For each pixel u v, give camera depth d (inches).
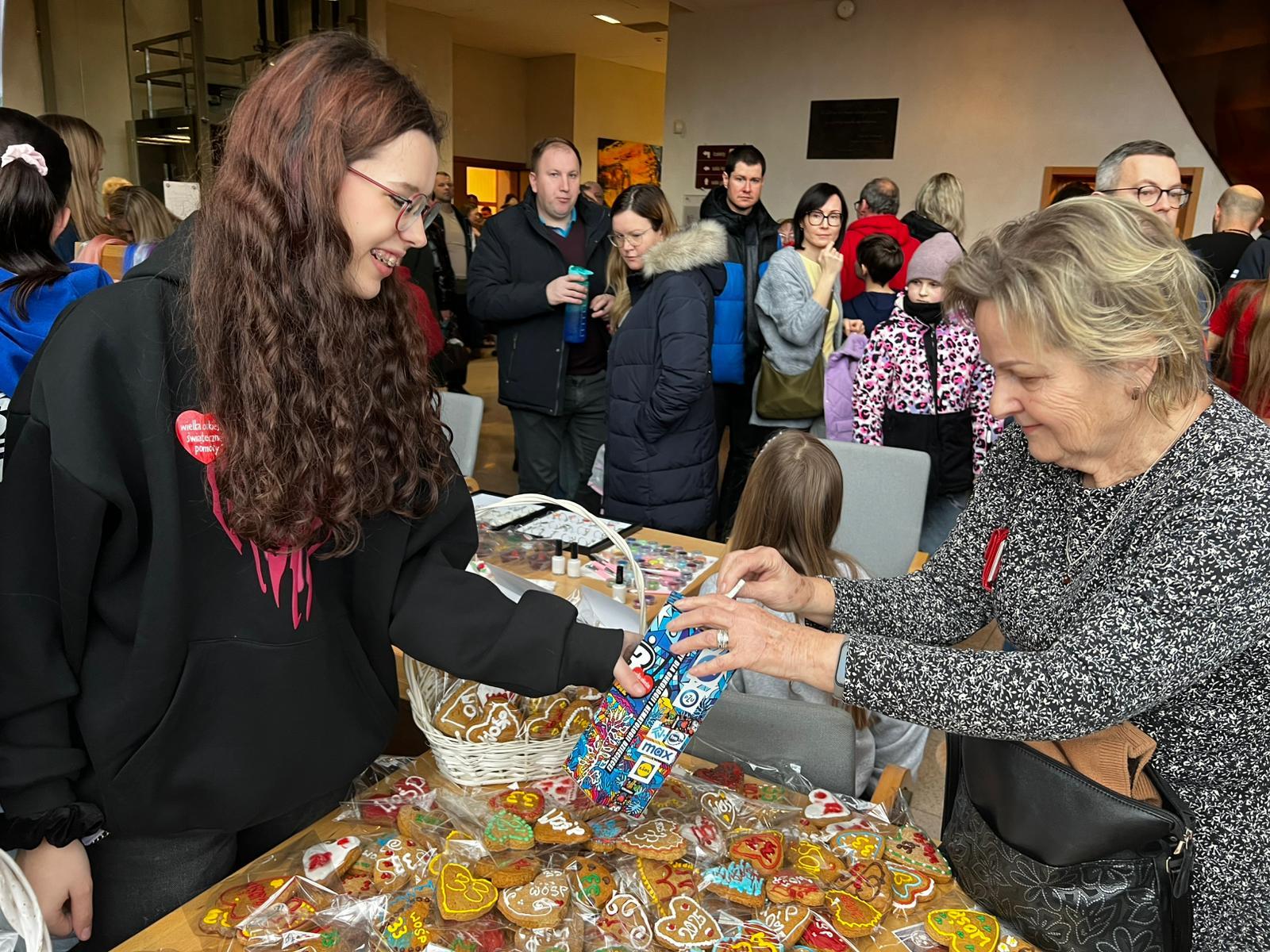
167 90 276.2
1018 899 39.7
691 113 336.2
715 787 47.5
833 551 73.4
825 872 42.3
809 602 50.2
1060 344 34.9
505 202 516.4
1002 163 289.1
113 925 43.3
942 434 113.9
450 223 269.1
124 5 280.1
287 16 281.0
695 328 113.6
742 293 150.1
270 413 35.5
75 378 34.5
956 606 48.7
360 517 41.0
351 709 43.9
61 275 60.0
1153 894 37.2
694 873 40.9
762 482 72.1
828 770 54.0
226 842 45.1
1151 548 36.4
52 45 276.8
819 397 147.6
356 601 43.8
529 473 156.0
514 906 38.3
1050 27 274.2
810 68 313.0
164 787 39.5
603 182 539.8
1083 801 37.1
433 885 39.6
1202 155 261.4
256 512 36.1
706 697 40.8
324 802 48.8
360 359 37.8
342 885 40.4
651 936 38.2
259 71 35.8
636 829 42.9
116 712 37.7
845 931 39.5
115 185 166.6
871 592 50.3
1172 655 34.8
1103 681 35.1
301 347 35.9
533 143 532.4
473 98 498.6
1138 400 36.6
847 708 67.1
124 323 35.7
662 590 80.7
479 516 99.0
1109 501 39.3
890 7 295.9
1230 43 247.8
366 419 39.1
